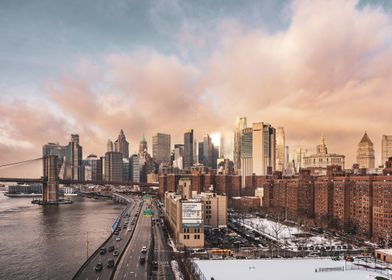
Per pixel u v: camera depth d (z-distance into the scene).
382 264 180.25
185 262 174.25
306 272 164.88
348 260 185.38
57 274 184.00
